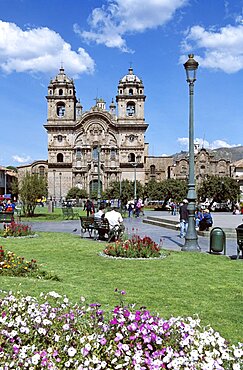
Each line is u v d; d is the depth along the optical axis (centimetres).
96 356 438
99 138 10381
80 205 8644
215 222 3080
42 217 4438
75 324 512
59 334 488
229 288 1019
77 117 11150
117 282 1070
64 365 434
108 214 2020
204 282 1084
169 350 430
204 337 461
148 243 1533
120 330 475
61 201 9475
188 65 1636
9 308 546
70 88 10475
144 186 8906
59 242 1992
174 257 1493
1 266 1138
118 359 432
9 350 455
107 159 10362
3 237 2219
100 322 509
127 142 10362
